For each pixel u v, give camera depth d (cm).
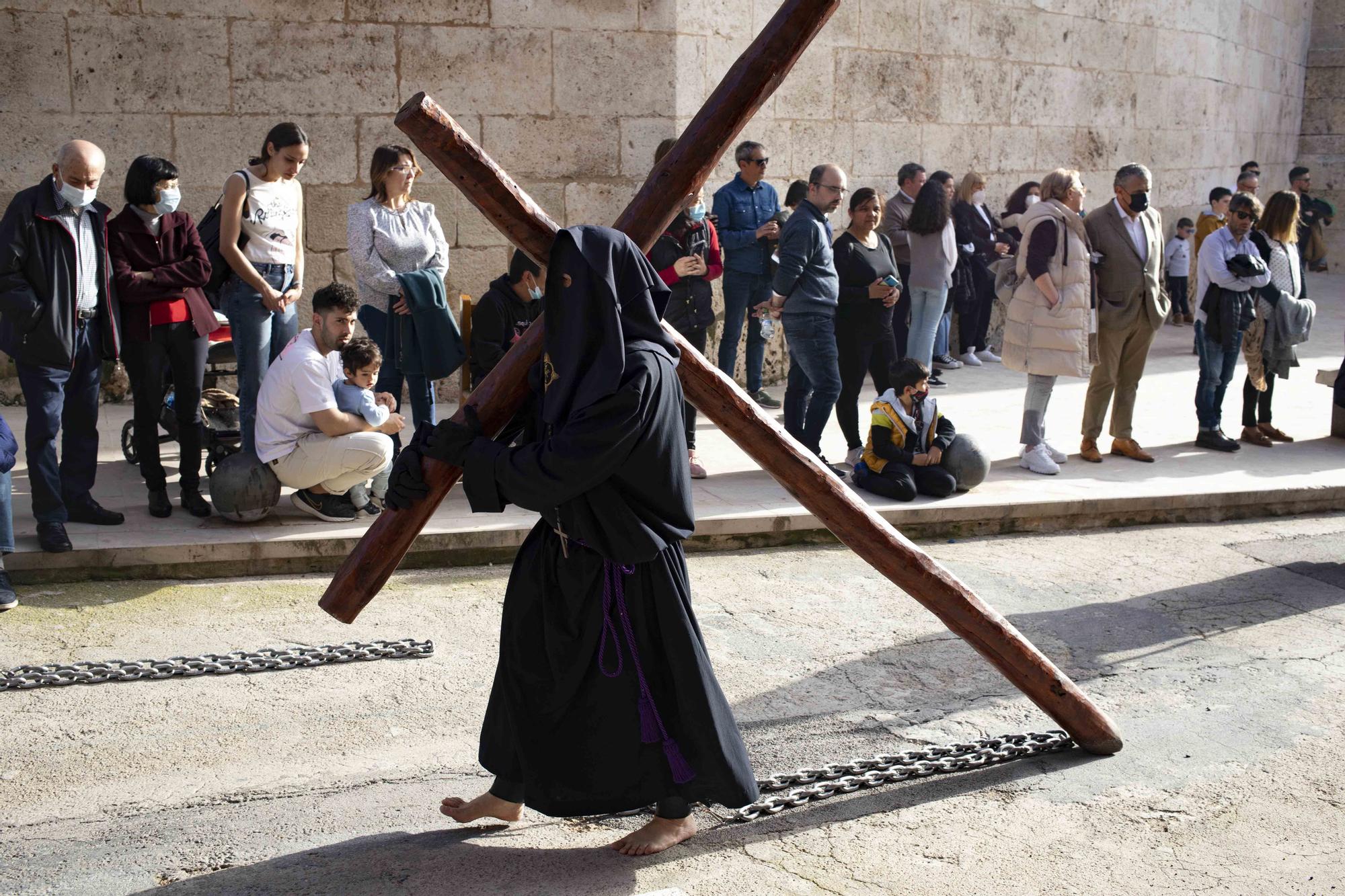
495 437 333
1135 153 1506
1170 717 467
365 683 484
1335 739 449
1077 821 383
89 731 436
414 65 920
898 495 712
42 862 347
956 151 1247
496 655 516
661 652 330
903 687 496
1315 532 738
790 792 396
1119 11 1424
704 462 793
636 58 982
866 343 785
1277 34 1889
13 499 670
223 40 870
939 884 343
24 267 563
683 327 791
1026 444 810
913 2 1165
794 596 600
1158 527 741
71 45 841
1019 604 598
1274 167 1966
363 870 342
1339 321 1530
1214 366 869
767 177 1080
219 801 388
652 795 334
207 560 596
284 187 692
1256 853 366
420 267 709
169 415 727
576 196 984
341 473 627
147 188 616
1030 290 786
